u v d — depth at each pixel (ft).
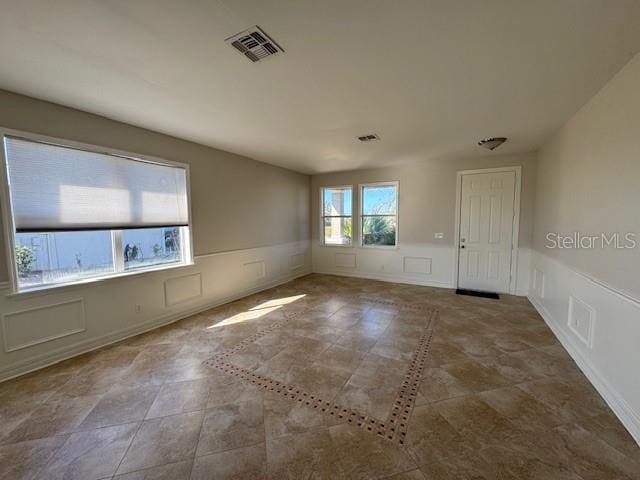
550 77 6.84
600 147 7.34
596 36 5.27
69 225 8.75
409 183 17.72
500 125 10.31
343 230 20.71
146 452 5.18
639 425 5.30
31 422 5.94
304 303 14.16
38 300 8.14
